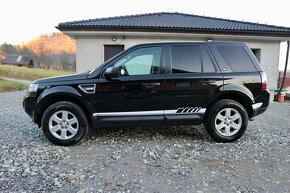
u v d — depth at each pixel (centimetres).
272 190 289
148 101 444
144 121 448
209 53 462
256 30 1039
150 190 286
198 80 448
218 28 1028
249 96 460
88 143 454
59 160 372
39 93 443
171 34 1027
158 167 351
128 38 1055
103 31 992
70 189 285
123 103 442
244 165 362
